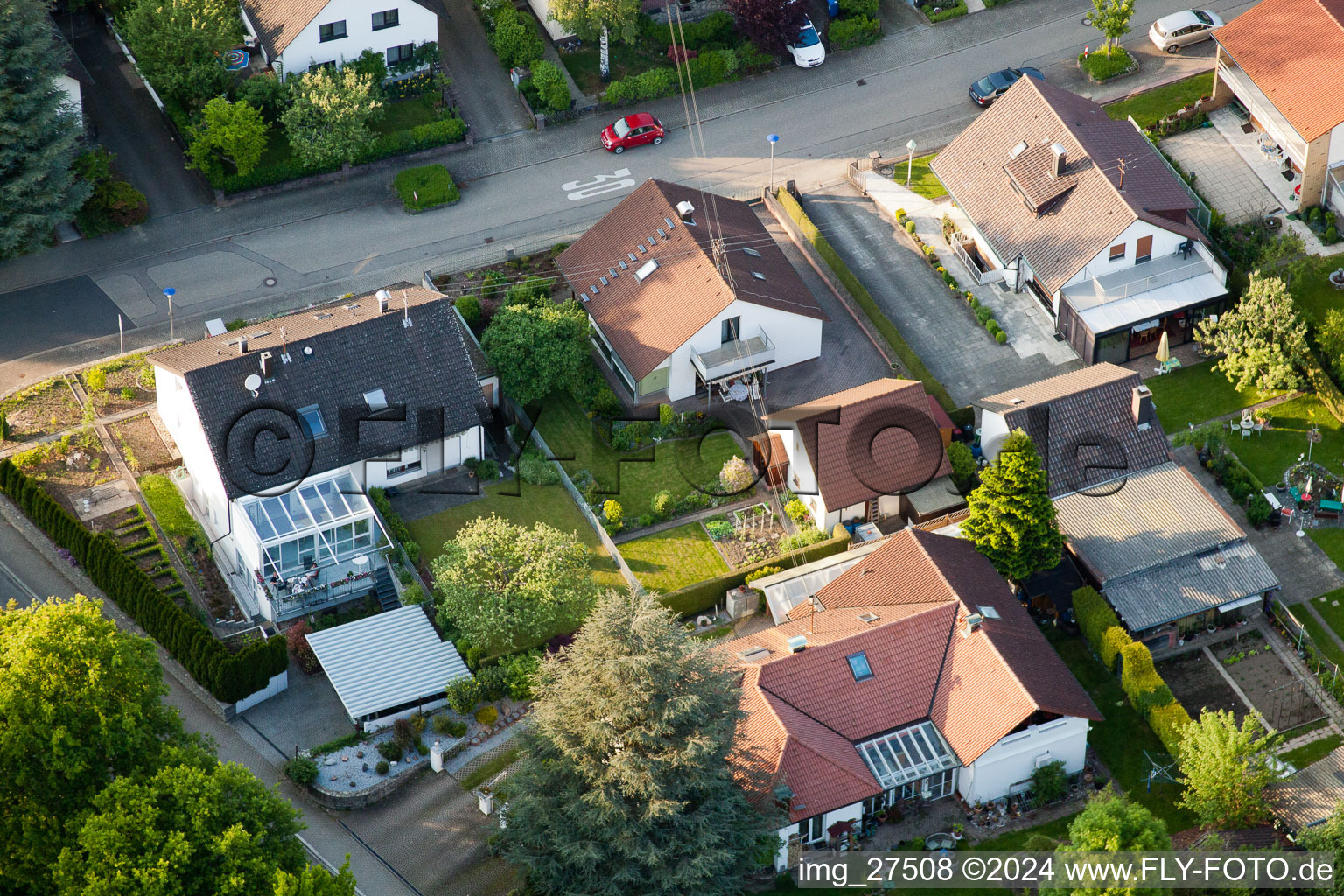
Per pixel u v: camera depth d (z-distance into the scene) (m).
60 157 102.75
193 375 88.81
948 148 109.12
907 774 78.94
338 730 83.38
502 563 86.38
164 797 70.38
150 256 107.19
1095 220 101.38
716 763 73.19
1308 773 79.81
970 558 86.69
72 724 71.00
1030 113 106.56
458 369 93.94
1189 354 102.06
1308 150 104.31
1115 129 106.75
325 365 91.56
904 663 81.25
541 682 74.62
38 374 100.19
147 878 66.31
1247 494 94.00
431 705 84.12
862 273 107.62
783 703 79.44
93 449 95.62
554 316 98.25
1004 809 80.94
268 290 105.56
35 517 90.00
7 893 71.00
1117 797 76.50
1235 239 104.81
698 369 98.69
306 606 87.62
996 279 106.12
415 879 77.62
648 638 71.19
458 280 106.31
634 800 71.94
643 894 72.19
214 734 82.75
